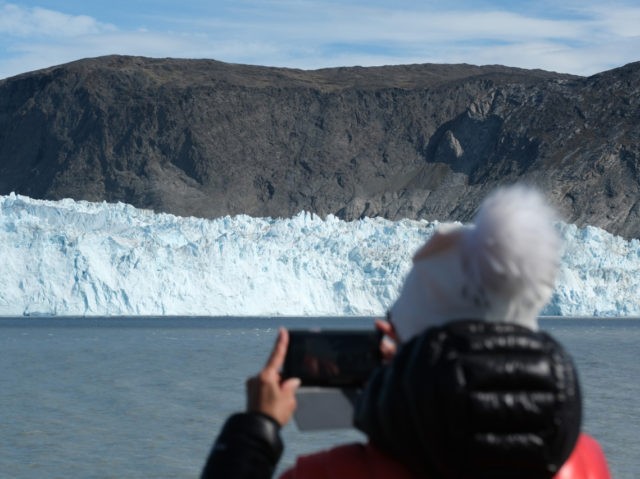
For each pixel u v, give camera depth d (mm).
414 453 2973
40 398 51875
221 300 143000
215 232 163750
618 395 51781
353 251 162625
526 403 2820
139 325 180125
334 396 3307
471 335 2916
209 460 3191
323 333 3375
